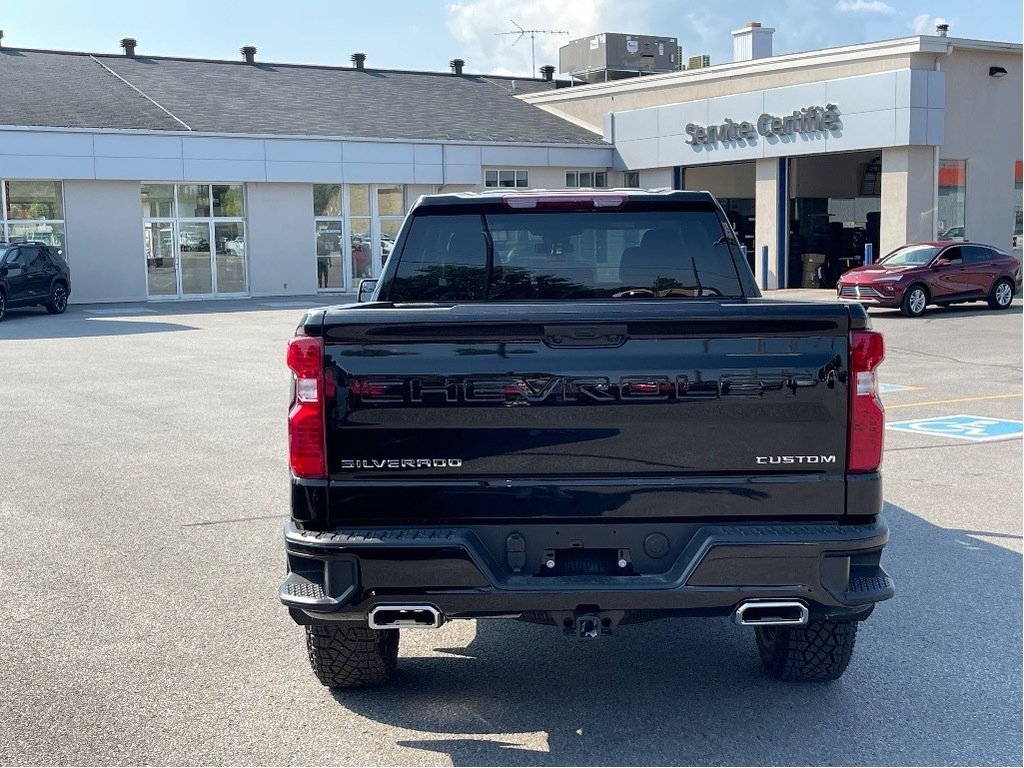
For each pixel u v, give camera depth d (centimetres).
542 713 448
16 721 441
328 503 396
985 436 1063
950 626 543
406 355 392
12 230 3097
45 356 1834
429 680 486
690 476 393
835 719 438
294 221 3522
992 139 3080
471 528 397
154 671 495
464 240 534
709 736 423
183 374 1580
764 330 389
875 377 394
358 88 4209
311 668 495
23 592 606
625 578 391
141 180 3238
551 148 3769
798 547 387
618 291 536
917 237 2961
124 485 866
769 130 3228
